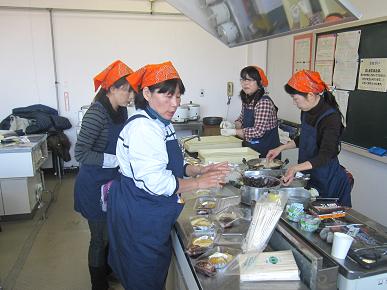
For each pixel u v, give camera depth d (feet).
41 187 12.73
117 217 4.95
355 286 3.58
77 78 16.03
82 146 6.25
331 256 3.82
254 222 4.28
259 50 16.39
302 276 3.72
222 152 8.23
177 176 5.05
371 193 9.94
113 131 6.63
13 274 8.53
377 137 9.40
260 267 3.76
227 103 17.75
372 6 9.36
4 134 12.15
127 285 5.04
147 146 4.33
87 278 8.38
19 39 15.19
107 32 15.88
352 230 4.25
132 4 15.70
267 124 9.03
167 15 16.24
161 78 4.23
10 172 10.75
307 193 5.22
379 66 9.11
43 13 15.11
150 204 4.69
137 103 4.64
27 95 15.76
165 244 4.89
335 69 10.95
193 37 16.72
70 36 15.58
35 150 11.38
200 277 3.79
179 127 15.84
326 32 11.34
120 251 5.04
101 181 6.66
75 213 12.11
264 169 6.31
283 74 14.90
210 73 17.29
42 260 9.16
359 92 9.93
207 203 5.62
